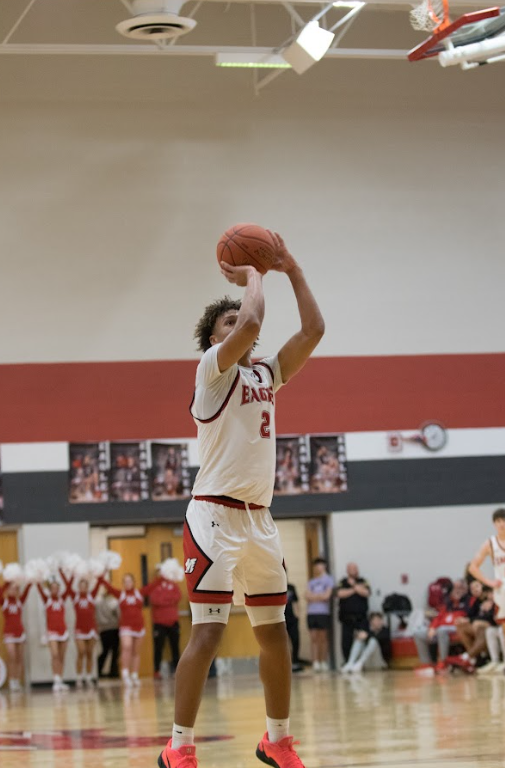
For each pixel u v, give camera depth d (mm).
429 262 20766
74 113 19797
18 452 19250
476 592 17141
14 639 18359
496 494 20547
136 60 19984
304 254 20344
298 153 20500
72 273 19609
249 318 4359
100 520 19391
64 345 19500
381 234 20641
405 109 20969
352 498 20172
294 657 19344
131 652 18391
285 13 19953
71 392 19453
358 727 8086
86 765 6125
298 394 20172
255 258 4777
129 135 19953
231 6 19844
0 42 19219
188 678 4273
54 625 18359
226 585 4320
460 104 21188
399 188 20797
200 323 4988
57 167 19688
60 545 19219
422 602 20016
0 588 18547
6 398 19266
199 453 4562
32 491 19234
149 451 19641
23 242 19500
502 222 21078
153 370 19688
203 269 19922
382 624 19141
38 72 19703
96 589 18656
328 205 20516
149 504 19594
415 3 14711
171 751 4262
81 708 12617
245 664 19969
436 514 20328
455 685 13406
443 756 5852
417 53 11375
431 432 20453
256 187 20297
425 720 8422
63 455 19375
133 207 19875
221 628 4320
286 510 19938
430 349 20609
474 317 20812
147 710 11492
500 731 7168
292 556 20797
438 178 20953
